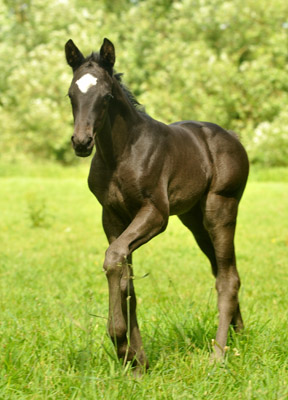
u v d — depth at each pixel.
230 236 4.64
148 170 3.97
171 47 29.97
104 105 3.73
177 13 32.66
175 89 28.72
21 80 30.33
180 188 4.29
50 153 30.41
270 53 28.06
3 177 24.47
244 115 27.31
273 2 28.61
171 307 5.29
